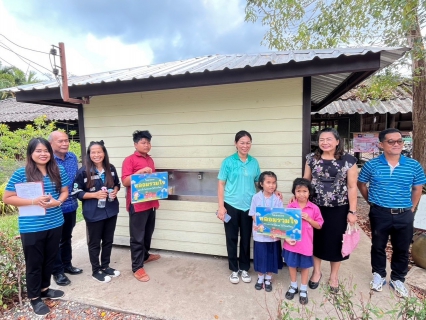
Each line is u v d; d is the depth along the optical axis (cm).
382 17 391
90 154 274
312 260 244
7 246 273
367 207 582
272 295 258
